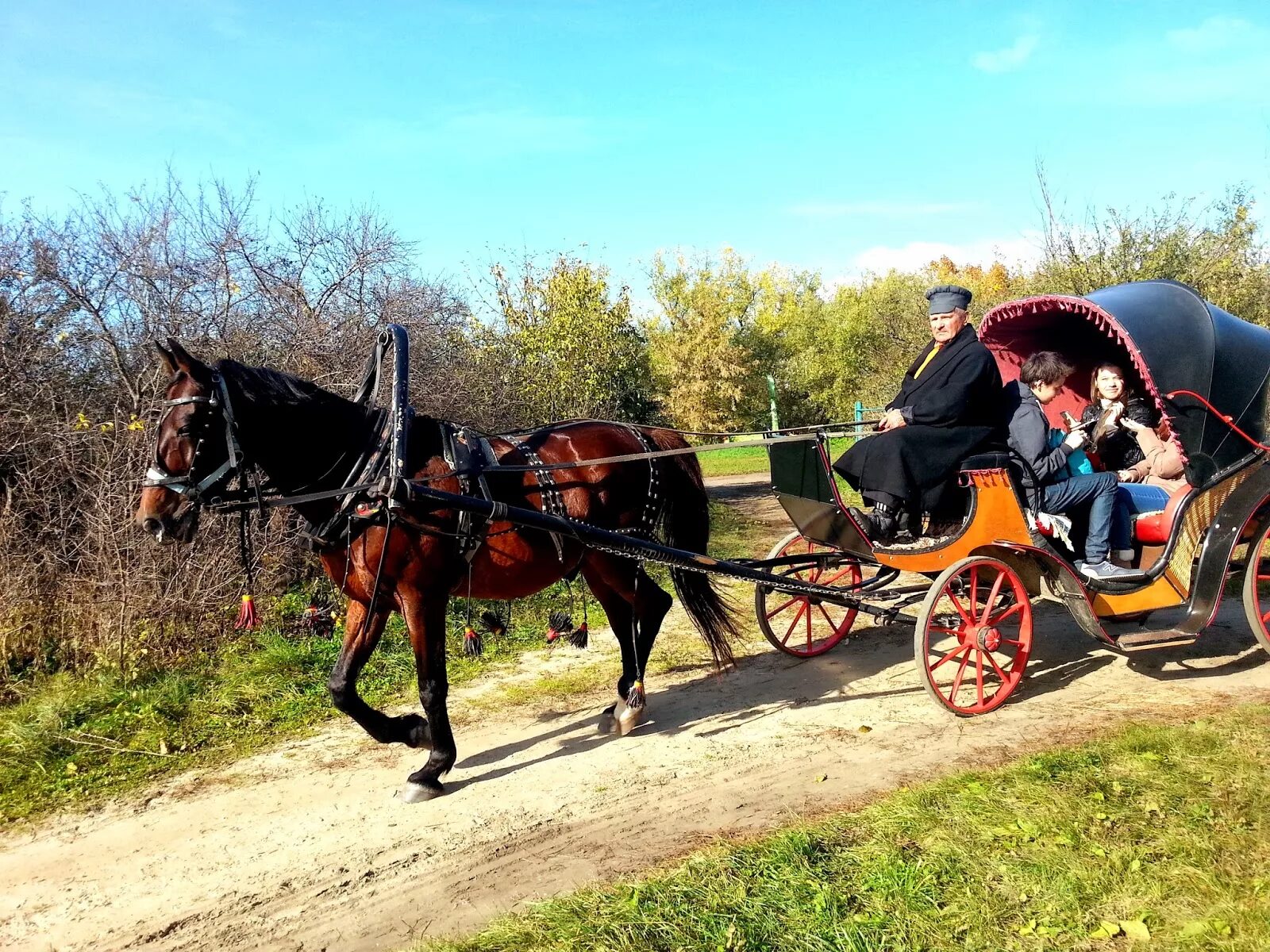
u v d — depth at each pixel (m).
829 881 3.38
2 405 6.50
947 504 5.47
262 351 8.37
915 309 29.84
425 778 4.52
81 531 6.55
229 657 6.30
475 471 4.54
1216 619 6.95
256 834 4.18
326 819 4.32
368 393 4.65
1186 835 3.53
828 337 38.03
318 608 5.25
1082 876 3.26
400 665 6.42
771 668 6.48
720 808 4.25
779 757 4.84
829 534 5.56
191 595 6.30
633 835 4.02
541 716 5.68
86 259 7.56
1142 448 6.07
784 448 5.43
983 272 43.91
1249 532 5.69
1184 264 15.37
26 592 6.00
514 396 12.43
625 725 5.31
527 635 7.30
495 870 3.79
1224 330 5.71
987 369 5.34
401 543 4.37
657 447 5.64
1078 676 5.93
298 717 5.59
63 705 5.38
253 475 4.29
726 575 5.28
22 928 3.47
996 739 4.91
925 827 3.74
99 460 6.52
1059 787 4.03
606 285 15.81
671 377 32.59
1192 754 4.31
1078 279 15.73
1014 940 2.97
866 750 4.86
